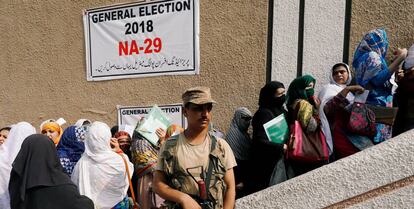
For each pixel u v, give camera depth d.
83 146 4.34
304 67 5.00
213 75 5.54
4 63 7.45
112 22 6.37
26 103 7.25
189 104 2.88
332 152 4.00
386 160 2.99
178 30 5.80
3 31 7.44
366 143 3.80
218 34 5.50
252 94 5.25
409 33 4.58
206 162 2.90
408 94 4.08
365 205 3.02
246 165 4.45
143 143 4.36
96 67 6.55
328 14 4.90
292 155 3.84
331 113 3.99
